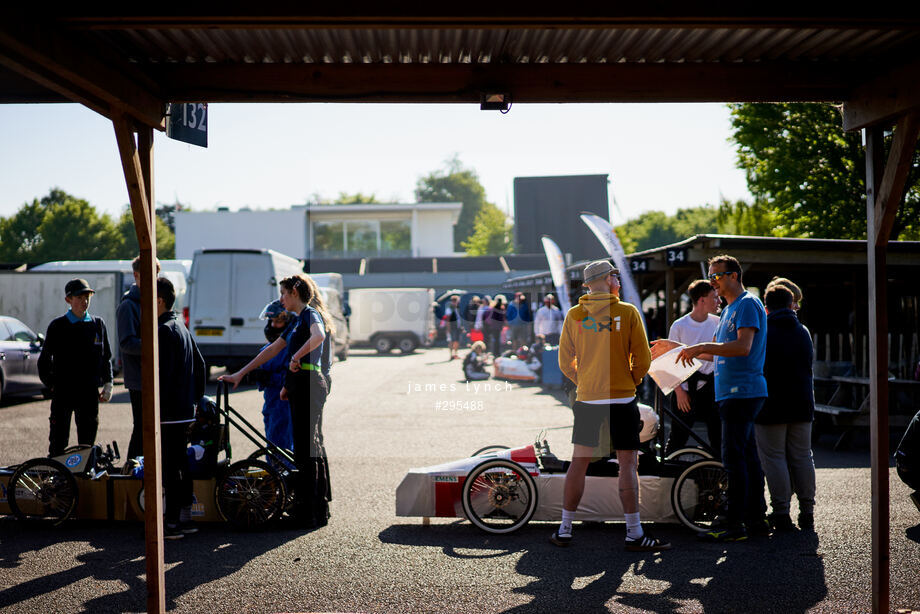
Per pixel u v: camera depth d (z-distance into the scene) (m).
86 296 6.42
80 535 5.46
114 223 67.12
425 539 5.38
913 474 5.59
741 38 3.64
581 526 5.73
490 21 3.08
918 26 3.14
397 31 3.49
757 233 23.22
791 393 5.46
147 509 3.78
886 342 3.78
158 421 3.82
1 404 13.63
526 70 3.96
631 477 5.09
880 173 3.85
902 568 4.65
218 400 5.83
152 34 3.49
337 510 6.23
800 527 5.61
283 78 3.93
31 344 13.71
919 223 16.97
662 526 5.71
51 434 6.39
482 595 4.24
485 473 5.54
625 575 4.56
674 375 5.71
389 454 8.51
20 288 18.17
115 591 4.30
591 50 3.80
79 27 3.03
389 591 4.31
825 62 3.95
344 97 3.94
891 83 3.67
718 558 4.89
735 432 5.24
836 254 11.20
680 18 3.09
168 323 5.39
